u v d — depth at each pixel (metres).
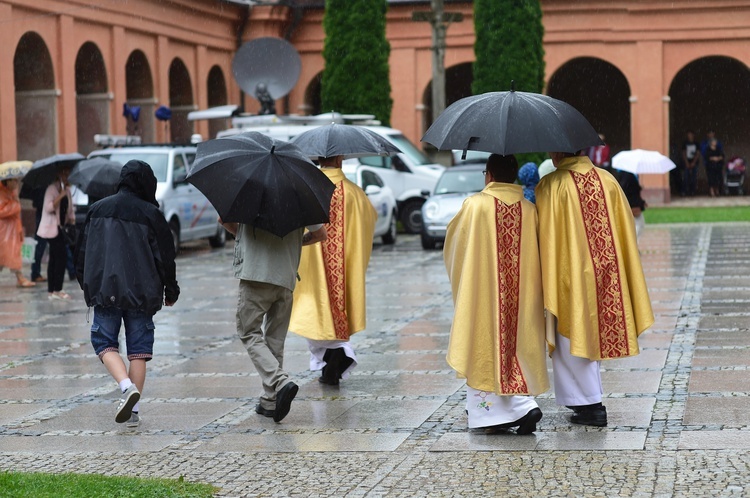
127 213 11.80
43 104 38.31
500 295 10.78
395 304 21.16
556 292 10.84
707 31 50.22
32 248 30.38
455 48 52.28
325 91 44.94
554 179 11.01
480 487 8.94
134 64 44.66
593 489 8.73
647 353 14.77
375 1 44.50
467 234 10.89
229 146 11.52
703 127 57.75
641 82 50.78
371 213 13.88
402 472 9.48
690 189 55.72
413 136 52.69
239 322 11.98
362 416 11.81
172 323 19.42
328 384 13.55
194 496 8.73
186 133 48.28
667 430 10.63
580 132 10.69
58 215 24.02
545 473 9.28
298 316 13.39
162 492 8.71
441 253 32.75
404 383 13.55
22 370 15.16
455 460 9.85
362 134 13.84
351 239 13.60
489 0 43.56
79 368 15.27
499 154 10.82
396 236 38.12
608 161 41.47
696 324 17.16
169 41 45.81
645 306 10.98
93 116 41.66
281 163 11.38
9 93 35.47
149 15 43.91
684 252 29.34
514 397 10.78
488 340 10.80
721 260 26.95
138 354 11.81
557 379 11.07
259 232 11.73
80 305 22.73
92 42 40.47
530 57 43.53
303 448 10.48
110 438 11.12
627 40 50.69
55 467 9.99
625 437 10.44
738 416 11.06
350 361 13.64
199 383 13.95
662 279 23.36
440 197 34.66
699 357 14.36
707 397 11.98
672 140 58.19
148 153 33.38
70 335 18.45
